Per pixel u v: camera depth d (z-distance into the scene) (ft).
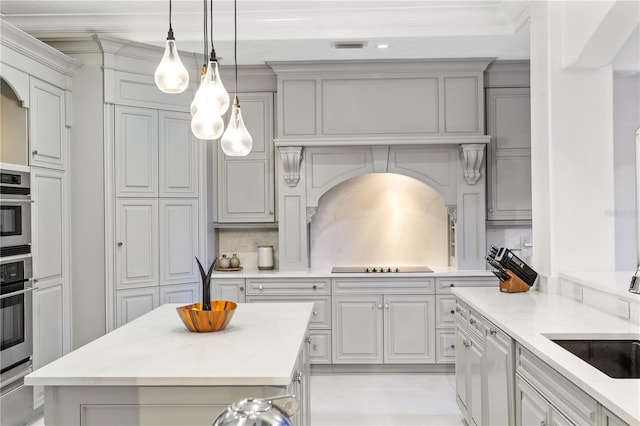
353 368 15.58
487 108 16.02
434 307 15.26
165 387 6.12
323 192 15.97
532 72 11.62
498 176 16.03
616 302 8.61
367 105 15.80
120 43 13.57
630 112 10.80
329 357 15.39
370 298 15.35
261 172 16.31
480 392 9.69
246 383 5.94
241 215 16.33
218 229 17.15
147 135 14.19
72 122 13.60
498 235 16.83
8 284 10.80
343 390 13.96
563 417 6.01
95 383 6.01
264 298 15.46
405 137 15.43
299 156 15.72
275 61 15.60
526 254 16.79
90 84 13.62
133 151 13.96
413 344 15.29
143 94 14.11
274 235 17.21
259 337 7.77
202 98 6.85
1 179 10.57
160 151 14.39
